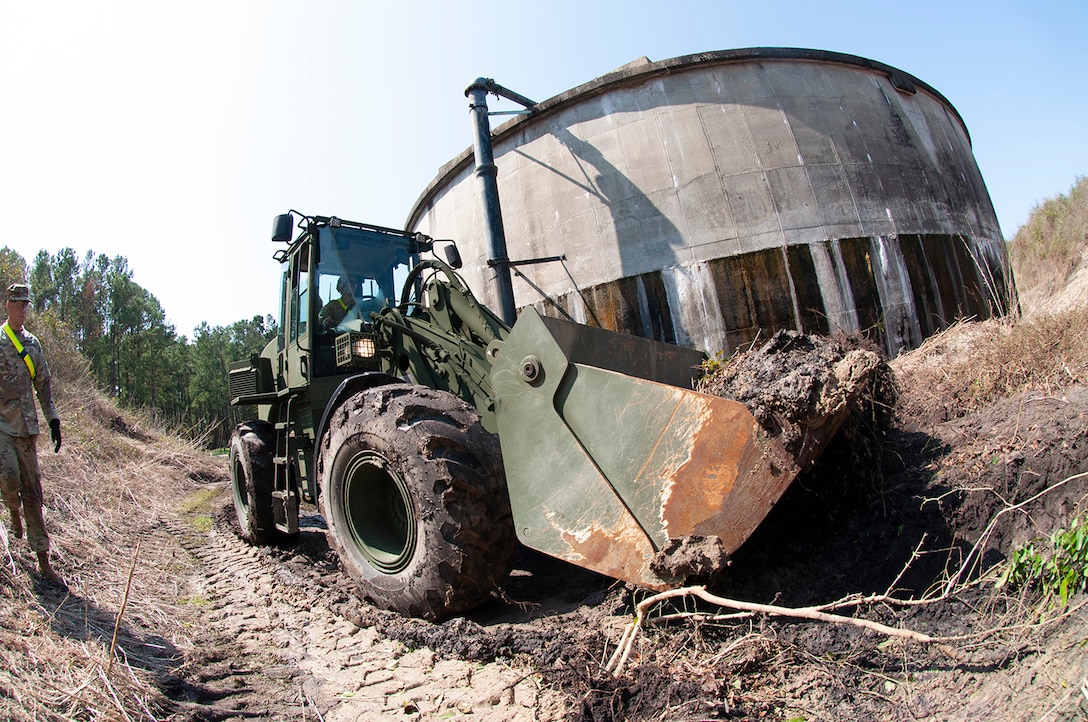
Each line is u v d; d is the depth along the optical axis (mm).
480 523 3250
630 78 10625
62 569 4090
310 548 5703
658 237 10258
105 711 2322
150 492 9148
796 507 3164
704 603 2822
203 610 4070
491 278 11062
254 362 6246
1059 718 1681
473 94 11016
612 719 2250
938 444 3578
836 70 10984
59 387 12477
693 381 4734
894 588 2816
